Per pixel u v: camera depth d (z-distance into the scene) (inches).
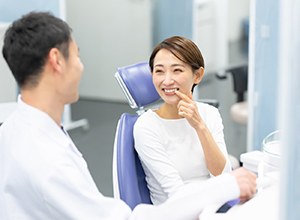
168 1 169.6
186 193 44.1
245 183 44.7
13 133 41.7
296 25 27.9
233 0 306.2
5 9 143.9
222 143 61.3
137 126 58.7
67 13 203.3
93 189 41.9
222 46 238.5
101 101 202.2
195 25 162.1
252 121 93.7
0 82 130.0
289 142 29.2
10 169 40.5
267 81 89.7
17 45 39.8
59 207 39.2
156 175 57.4
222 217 41.1
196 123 56.2
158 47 56.7
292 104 28.6
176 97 56.4
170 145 58.4
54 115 42.4
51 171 38.9
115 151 59.2
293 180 29.5
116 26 196.9
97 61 203.6
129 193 56.7
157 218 43.1
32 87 41.1
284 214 30.0
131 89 63.0
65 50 40.5
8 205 40.8
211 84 221.6
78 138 157.9
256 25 87.9
